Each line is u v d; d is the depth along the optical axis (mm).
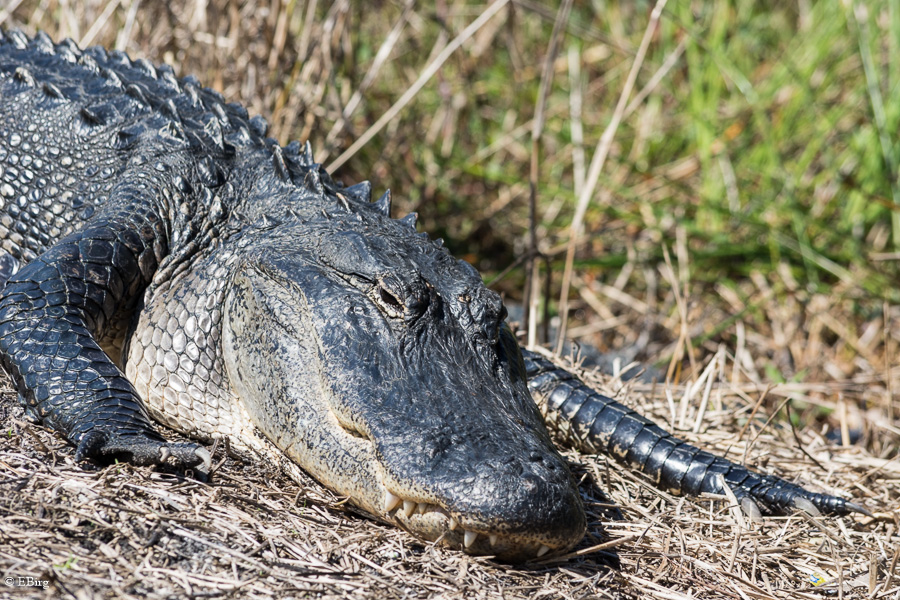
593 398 10742
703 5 23641
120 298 9234
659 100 22125
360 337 7727
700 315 18500
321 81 16156
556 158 21891
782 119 20703
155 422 9234
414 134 19719
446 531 6953
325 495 7906
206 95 12023
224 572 6477
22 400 8289
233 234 9609
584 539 8055
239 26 15570
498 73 23469
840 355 17938
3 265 10422
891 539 9219
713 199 19859
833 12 20734
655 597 7391
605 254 20203
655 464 10078
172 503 7137
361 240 8414
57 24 16953
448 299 8242
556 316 17234
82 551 6375
